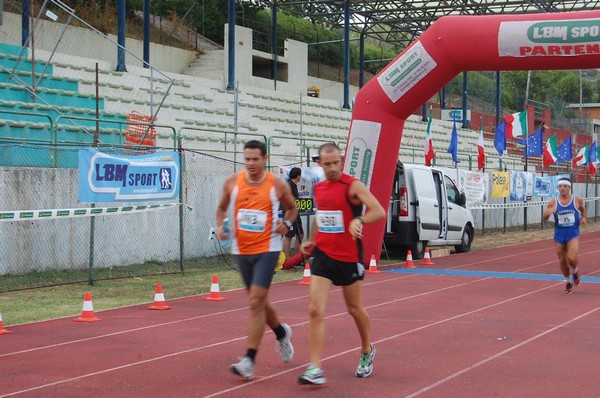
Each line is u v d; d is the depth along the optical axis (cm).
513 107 6525
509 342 916
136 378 743
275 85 3484
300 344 904
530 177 3206
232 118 2694
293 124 2977
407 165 1994
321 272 711
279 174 1850
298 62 3772
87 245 1584
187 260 1842
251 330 729
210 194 1916
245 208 736
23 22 2153
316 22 4812
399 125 1805
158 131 2269
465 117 4525
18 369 784
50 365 801
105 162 1394
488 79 5903
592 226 3919
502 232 3216
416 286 1472
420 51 1739
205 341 927
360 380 730
